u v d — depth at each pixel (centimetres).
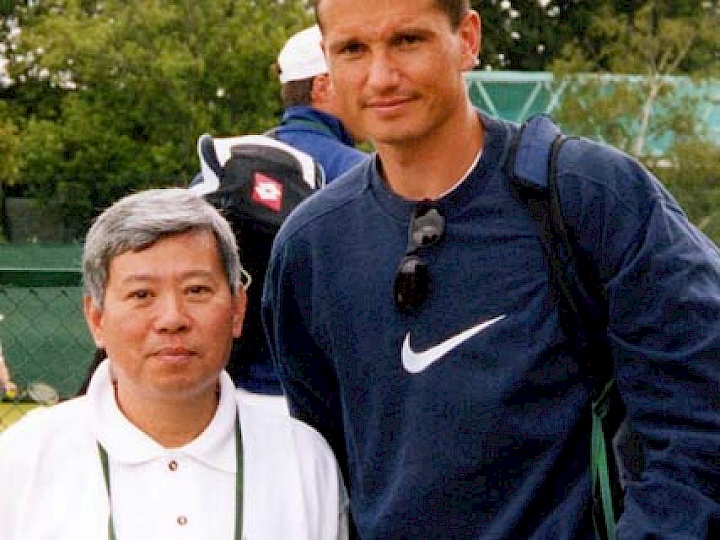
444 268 269
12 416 711
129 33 3272
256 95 3275
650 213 260
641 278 256
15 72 3566
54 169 3278
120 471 281
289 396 310
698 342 254
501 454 265
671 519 251
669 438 255
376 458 279
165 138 3272
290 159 403
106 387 286
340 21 266
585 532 266
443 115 267
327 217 287
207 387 280
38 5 3734
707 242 268
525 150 269
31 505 280
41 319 775
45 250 1670
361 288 278
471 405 265
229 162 397
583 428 267
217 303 277
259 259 390
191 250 275
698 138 2677
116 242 274
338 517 293
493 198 269
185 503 279
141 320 273
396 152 272
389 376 275
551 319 263
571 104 2744
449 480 268
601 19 3034
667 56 2816
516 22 4788
